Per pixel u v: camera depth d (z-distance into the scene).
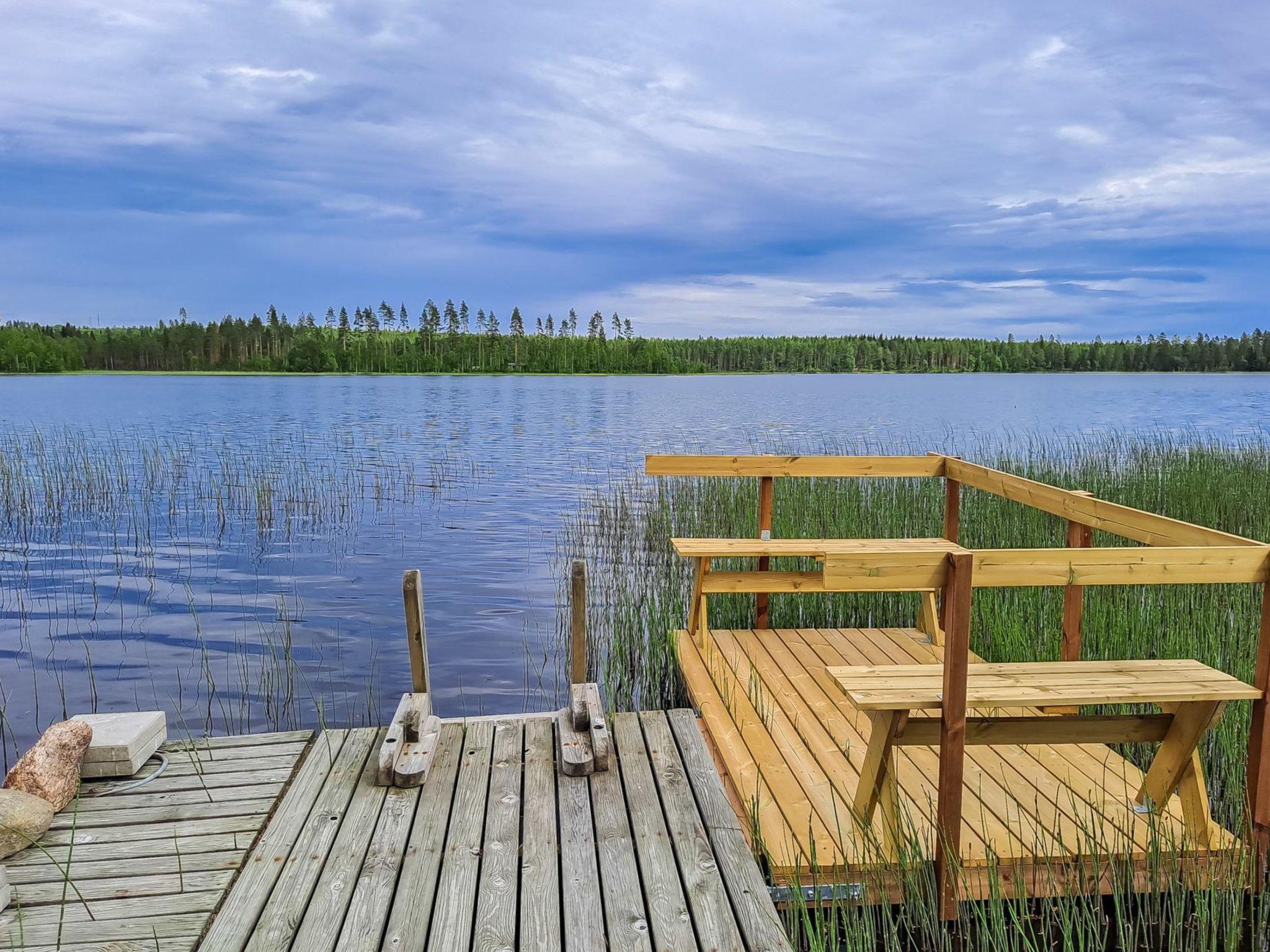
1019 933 3.09
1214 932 2.91
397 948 2.74
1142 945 3.13
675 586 8.55
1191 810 3.38
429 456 22.14
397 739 4.04
